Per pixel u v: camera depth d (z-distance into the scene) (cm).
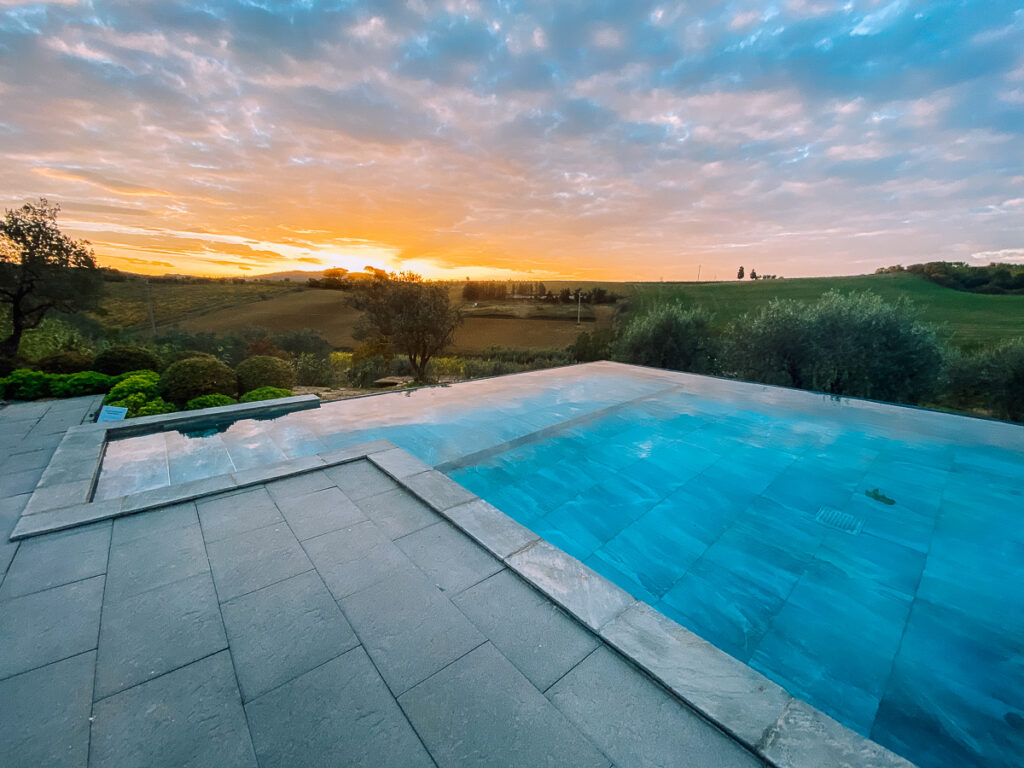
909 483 473
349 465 374
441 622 197
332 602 210
